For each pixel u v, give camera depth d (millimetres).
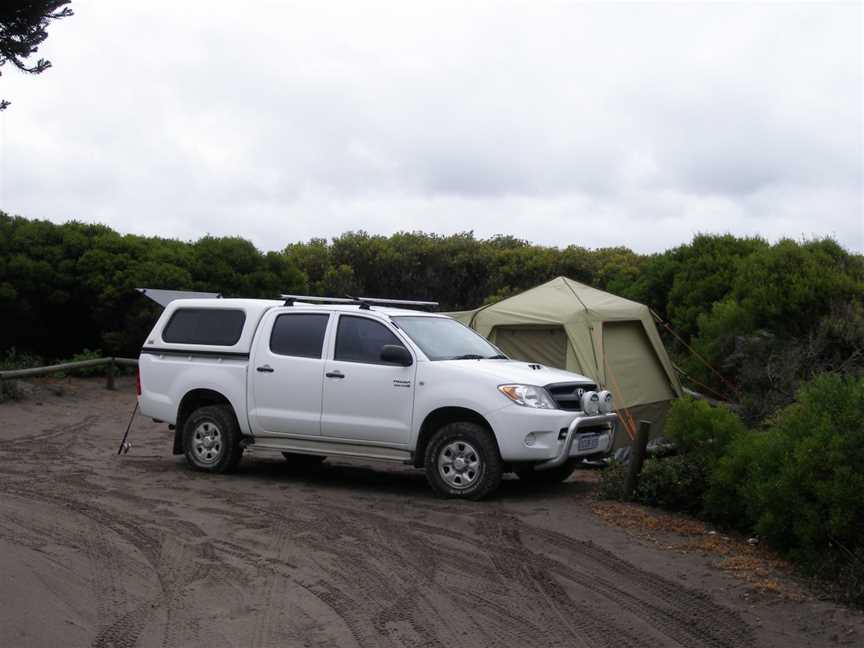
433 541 7504
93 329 20359
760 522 7242
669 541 7617
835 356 13125
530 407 8875
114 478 10086
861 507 6594
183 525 7957
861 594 6160
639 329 13406
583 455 9297
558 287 13289
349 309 10062
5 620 5520
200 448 10703
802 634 5621
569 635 5531
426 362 9375
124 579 6445
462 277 28031
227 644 5305
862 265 14906
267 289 21750
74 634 5395
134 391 18141
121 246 20266
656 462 9188
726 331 14539
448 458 9203
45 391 16859
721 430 8719
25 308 18578
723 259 16875
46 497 8914
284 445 10195
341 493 9547
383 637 5445
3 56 7570
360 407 9625
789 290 14062
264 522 8109
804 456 6867
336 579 6500
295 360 10062
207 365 10633
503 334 12836
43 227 19812
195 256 21250
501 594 6230
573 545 7395
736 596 6285
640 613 5922
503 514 8422
